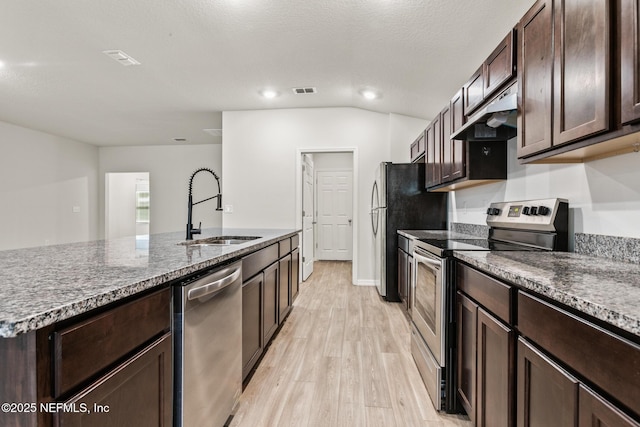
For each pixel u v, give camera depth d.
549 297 0.90
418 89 3.55
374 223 4.29
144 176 7.54
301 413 1.69
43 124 5.24
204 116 4.85
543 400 0.94
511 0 1.94
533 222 1.80
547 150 1.38
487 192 2.64
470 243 2.07
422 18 2.28
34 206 5.61
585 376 0.78
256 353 2.08
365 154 4.56
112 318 0.83
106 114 4.71
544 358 0.93
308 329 2.88
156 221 6.94
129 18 2.33
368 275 4.60
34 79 3.40
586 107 1.11
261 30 2.50
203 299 1.29
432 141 3.32
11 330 0.59
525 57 1.51
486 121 1.86
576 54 1.16
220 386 1.45
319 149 4.57
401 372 2.12
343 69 3.19
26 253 1.50
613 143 1.14
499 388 1.20
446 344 1.71
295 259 3.46
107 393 0.81
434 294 1.84
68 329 0.71
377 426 1.59
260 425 1.59
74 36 2.56
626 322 0.65
